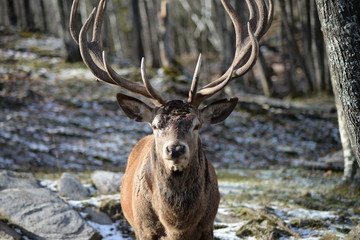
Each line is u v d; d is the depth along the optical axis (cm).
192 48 5525
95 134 1803
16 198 870
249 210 938
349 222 908
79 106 2078
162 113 591
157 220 616
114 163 1555
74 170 1399
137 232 659
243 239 837
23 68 2503
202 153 612
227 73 675
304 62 2859
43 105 2019
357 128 663
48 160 1489
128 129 1903
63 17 2703
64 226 825
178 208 587
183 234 607
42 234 809
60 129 1777
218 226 894
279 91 3044
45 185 1049
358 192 1112
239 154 1775
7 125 1705
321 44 2784
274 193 1159
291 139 1988
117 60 2830
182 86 2486
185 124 576
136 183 639
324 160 1534
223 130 2028
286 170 1488
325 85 2811
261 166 1619
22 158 1462
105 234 865
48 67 2581
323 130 2083
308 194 1115
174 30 5656
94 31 738
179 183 585
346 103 662
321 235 840
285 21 2808
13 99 1997
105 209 923
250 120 2167
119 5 5672
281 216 938
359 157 681
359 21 638
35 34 3400
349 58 643
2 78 2277
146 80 615
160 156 587
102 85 2375
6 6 3878
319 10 662
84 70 2561
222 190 1195
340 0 636
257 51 646
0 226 793
